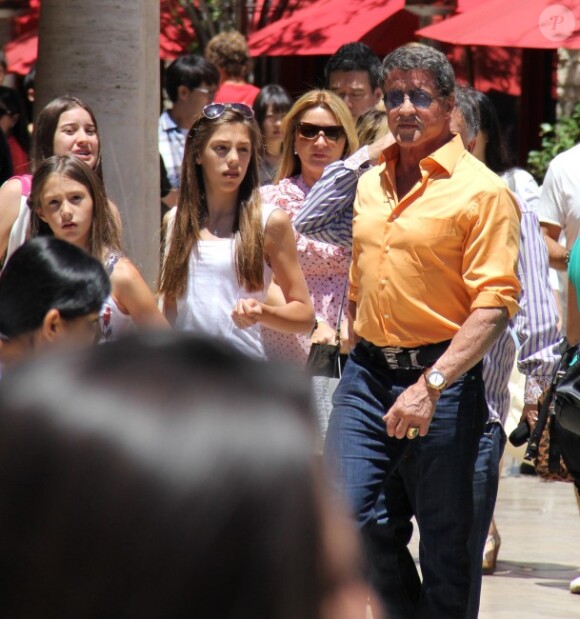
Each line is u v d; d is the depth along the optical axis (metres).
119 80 21.73
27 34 49.38
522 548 22.94
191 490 2.58
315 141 19.02
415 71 13.59
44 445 2.62
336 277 17.98
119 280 14.52
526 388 16.59
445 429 13.41
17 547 2.62
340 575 2.68
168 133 28.83
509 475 31.12
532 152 39.66
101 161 20.16
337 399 14.01
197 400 2.65
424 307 13.45
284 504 2.62
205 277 16.05
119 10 21.62
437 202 13.38
